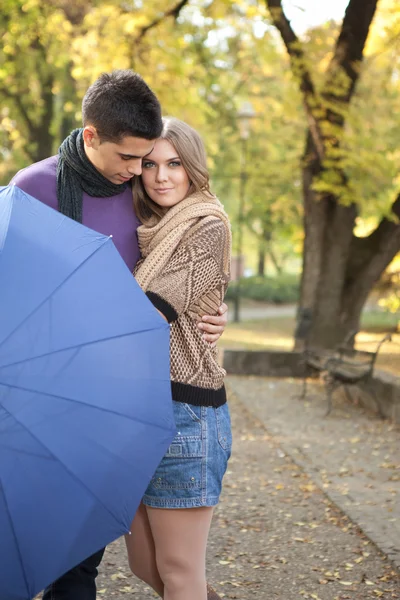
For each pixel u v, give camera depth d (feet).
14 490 6.47
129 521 7.01
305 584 13.69
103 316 7.18
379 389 29.78
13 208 7.52
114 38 44.11
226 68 61.16
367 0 37.01
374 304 89.15
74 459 6.67
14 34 55.83
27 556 6.57
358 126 36.96
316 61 37.58
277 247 131.85
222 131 81.00
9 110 72.33
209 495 8.72
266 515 17.53
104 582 13.43
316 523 16.99
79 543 6.75
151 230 8.91
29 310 6.91
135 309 7.38
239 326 82.84
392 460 22.41
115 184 9.07
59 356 6.83
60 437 6.64
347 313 41.16
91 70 45.88
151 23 42.83
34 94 71.00
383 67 44.34
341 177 37.73
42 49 61.16
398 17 38.68
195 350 8.70
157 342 7.36
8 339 6.74
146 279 8.61
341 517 17.39
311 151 40.63
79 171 8.89
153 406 7.16
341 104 37.42
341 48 37.73
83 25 48.47
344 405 31.42
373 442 24.79
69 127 71.20
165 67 44.01
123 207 9.27
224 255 8.90
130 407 7.01
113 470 6.86
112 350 7.07
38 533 6.57
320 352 33.30
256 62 64.18
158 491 8.70
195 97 52.21
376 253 41.09
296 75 37.35
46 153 72.02
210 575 14.05
